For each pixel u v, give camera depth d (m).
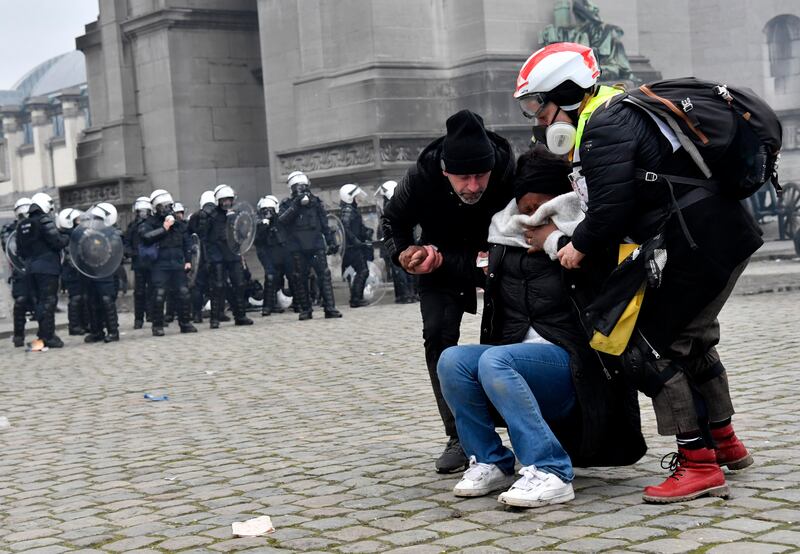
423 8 23.03
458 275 5.34
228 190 16.88
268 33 25.52
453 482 5.23
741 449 4.91
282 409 8.23
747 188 4.32
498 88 22.38
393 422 7.26
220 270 16.91
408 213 5.29
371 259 18.56
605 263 4.48
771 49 30.86
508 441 6.14
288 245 16.75
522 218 4.70
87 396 9.87
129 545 4.55
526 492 4.55
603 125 4.32
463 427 4.91
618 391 4.65
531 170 4.73
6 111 57.25
